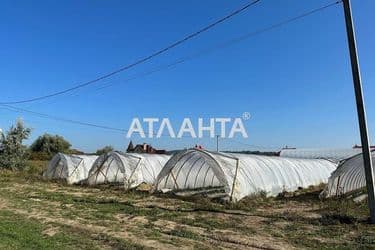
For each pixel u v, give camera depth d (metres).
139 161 34.41
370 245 13.15
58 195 27.25
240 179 24.70
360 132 16.23
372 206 16.16
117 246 12.95
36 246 12.52
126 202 23.27
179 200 24.36
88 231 15.14
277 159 32.47
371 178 16.17
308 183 32.69
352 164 24.45
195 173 28.78
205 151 25.84
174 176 28.86
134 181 33.19
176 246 12.88
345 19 16.20
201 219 17.62
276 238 14.19
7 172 46.94
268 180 27.58
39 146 87.25
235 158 26.23
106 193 28.89
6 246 12.30
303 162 35.97
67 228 15.70
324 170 37.88
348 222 16.55
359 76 15.96
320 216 18.12
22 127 50.22
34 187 33.34
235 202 22.83
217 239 14.01
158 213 19.22
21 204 22.14
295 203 23.55
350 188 25.69
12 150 49.16
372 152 26.39
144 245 12.97
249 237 14.30
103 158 35.91
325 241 13.77
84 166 39.66
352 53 16.05
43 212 19.55
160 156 37.72
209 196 24.72
